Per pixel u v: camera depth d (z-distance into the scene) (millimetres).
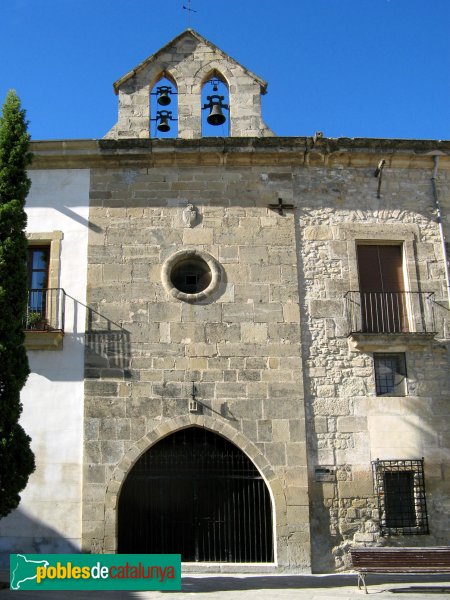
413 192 16531
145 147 16047
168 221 15875
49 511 14086
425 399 15086
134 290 15359
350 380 15055
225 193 16125
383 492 14469
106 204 15961
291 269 15648
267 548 14273
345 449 14664
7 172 12391
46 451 14398
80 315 15195
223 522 14430
